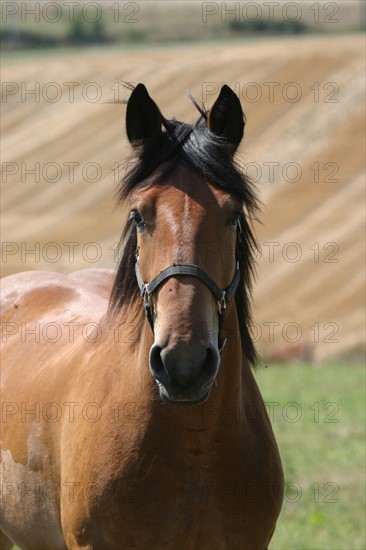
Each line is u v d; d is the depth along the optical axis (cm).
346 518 1191
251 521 642
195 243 574
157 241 584
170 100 5822
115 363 663
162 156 608
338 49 6178
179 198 587
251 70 6059
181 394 545
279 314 3928
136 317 652
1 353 855
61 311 861
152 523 623
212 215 584
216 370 557
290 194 4884
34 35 9575
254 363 710
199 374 552
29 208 5306
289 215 4700
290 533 1117
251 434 657
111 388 655
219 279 584
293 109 5506
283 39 7456
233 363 629
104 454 635
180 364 543
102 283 970
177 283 566
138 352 638
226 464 634
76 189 5416
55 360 768
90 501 638
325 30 8388
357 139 5175
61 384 727
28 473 736
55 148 5884
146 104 628
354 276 4162
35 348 819
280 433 1766
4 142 6050
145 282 601
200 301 564
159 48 7556
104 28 9650
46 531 729
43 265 4484
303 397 2222
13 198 5459
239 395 639
